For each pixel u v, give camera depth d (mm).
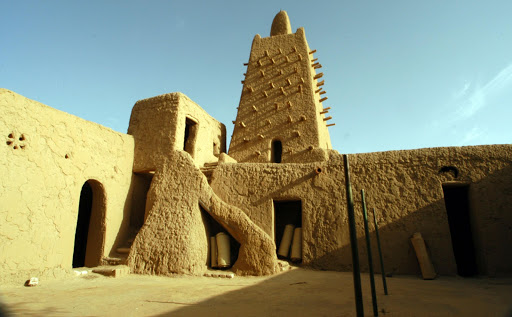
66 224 9172
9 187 7781
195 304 5340
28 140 8430
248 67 17781
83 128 10336
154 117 12844
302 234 10070
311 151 14508
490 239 8805
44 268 8305
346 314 4340
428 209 9344
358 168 10258
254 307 5000
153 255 9359
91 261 10438
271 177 10883
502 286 6938
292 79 16516
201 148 14234
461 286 6926
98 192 11023
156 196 10430
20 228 7895
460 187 9922
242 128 16375
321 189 10305
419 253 8570
